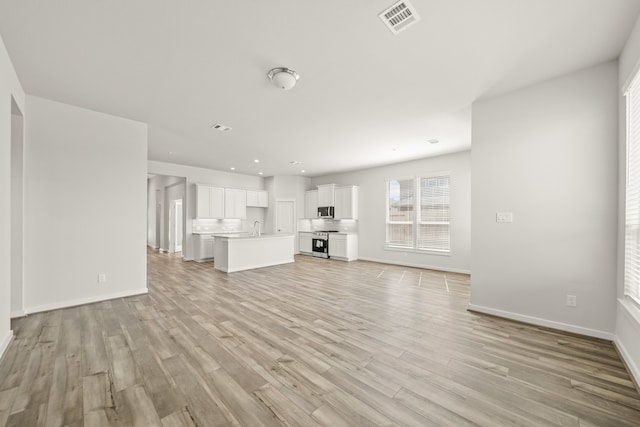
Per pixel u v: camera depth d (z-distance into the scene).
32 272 3.30
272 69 2.69
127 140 4.02
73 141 3.57
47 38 2.21
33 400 1.74
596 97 2.65
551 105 2.89
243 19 2.00
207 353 2.36
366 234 7.89
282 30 2.12
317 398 1.77
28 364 2.17
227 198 8.20
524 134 3.05
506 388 1.89
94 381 1.95
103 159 3.80
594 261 2.67
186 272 5.97
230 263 5.99
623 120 2.41
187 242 7.67
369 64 2.60
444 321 3.12
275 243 7.04
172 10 1.90
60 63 2.57
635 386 1.91
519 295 3.09
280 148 5.70
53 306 3.43
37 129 3.32
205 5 1.85
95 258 3.74
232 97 3.31
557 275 2.86
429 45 2.32
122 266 3.98
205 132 4.61
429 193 6.63
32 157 3.30
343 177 8.55
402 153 6.14
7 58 2.38
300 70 2.71
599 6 1.87
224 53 2.43
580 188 2.74
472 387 1.89
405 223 7.08
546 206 2.92
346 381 1.96
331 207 8.52
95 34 2.16
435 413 1.64
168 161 6.98
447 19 2.00
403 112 3.77
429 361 2.24
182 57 2.48
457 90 3.12
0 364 2.17
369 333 2.79
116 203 3.92
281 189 9.21
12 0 1.79
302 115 3.88
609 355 2.33
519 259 3.09
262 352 2.38
